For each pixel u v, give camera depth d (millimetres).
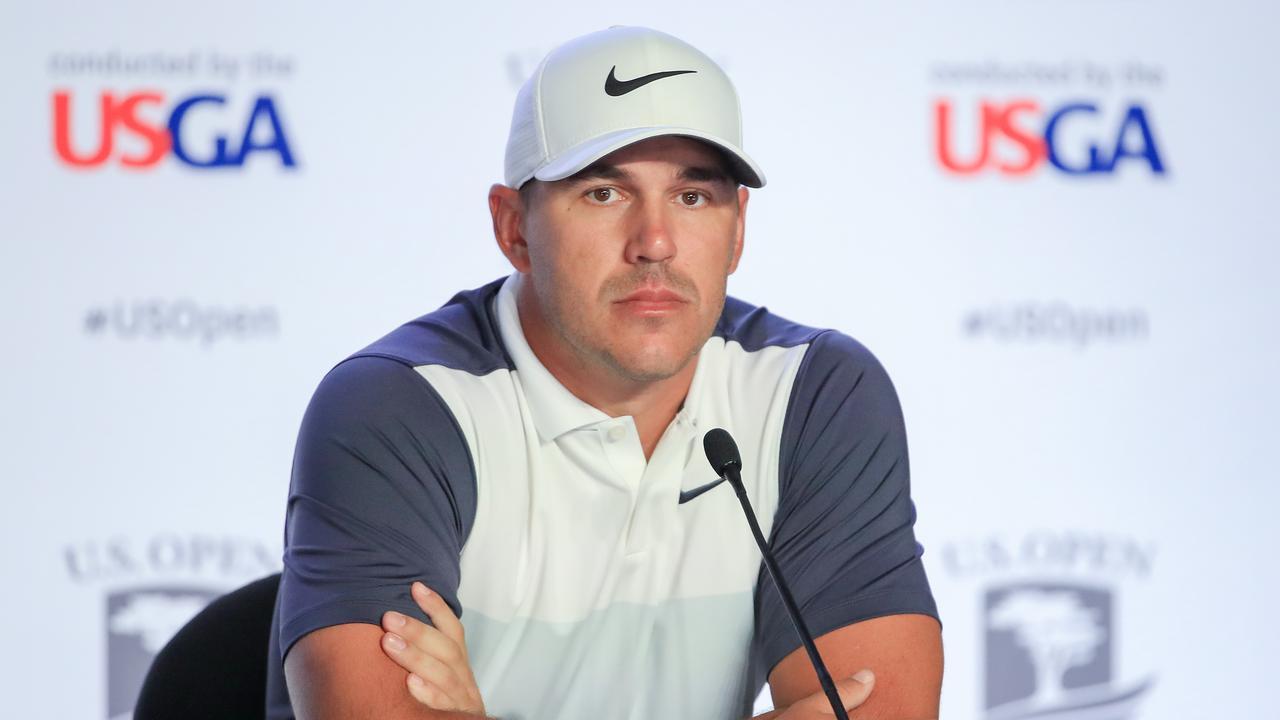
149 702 6781
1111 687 13328
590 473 6438
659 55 6145
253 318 12680
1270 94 13297
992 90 13062
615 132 5953
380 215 12672
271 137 12656
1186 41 13242
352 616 5793
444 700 5754
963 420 13133
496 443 6387
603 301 6000
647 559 6555
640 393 6414
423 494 6121
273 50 12633
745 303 7504
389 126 12672
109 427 12656
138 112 12625
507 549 6395
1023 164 13133
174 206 12633
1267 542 13398
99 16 12570
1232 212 13289
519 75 12695
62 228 12586
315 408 6301
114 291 12625
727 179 6070
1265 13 13258
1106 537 13281
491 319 6859
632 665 6582
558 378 6484
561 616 6461
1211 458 13352
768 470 6664
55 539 12648
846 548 6543
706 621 6609
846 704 6102
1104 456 13266
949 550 13164
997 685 13242
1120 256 13234
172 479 12695
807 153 12906
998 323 13141
